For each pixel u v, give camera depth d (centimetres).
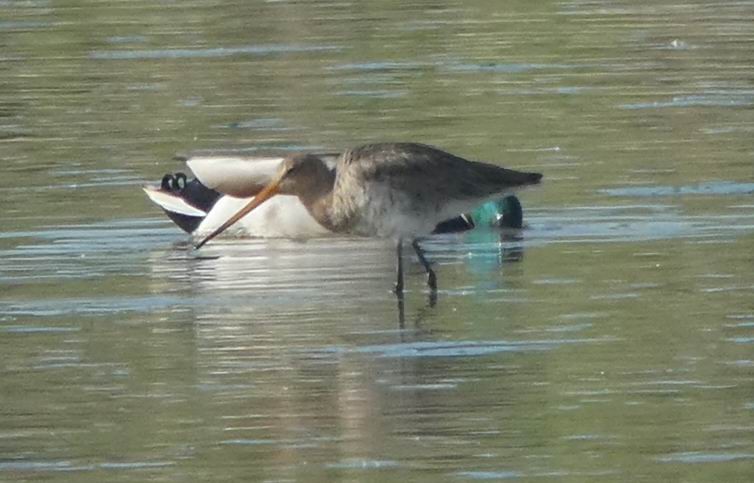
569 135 2192
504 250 1797
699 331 1502
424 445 1277
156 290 1678
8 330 1558
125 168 2102
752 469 1214
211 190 1900
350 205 1666
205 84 2506
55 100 2444
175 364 1459
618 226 1847
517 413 1328
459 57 2628
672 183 1980
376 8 2970
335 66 2591
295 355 1474
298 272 1747
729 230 1812
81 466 1252
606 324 1530
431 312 1590
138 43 2756
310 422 1325
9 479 1232
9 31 2841
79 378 1430
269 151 2059
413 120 2278
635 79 2473
